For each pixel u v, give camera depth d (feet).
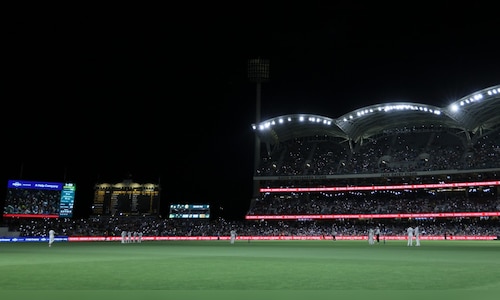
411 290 39.65
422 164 275.18
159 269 61.46
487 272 55.52
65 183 284.41
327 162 301.63
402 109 262.67
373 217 274.36
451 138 291.17
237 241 224.53
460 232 247.29
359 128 295.07
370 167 285.64
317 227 283.59
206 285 43.68
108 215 313.32
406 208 271.28
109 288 41.65
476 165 255.91
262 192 316.40
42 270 60.13
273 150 327.26
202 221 306.76
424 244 167.53
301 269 60.80
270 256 93.61
